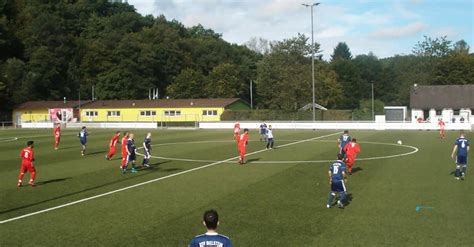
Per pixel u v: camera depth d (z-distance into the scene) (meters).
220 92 105.25
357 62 126.12
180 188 18.39
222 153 31.30
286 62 77.31
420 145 35.44
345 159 21.59
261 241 11.19
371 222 12.80
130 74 104.94
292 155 29.56
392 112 68.88
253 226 12.51
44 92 99.19
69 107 81.75
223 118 75.69
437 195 16.27
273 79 77.25
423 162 25.23
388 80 120.62
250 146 36.38
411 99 77.69
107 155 29.30
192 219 13.44
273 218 13.35
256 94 117.19
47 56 98.81
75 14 128.00
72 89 106.00
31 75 93.81
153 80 110.12
